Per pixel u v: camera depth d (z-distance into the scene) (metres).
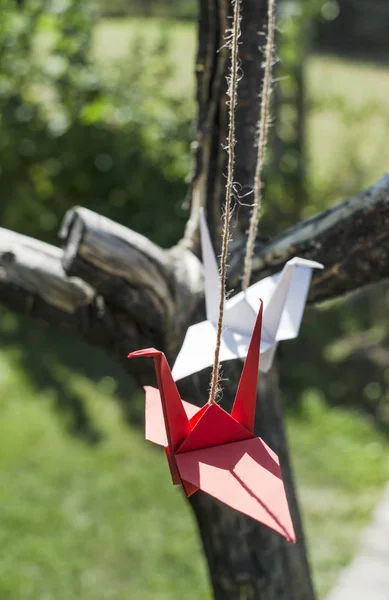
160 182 5.71
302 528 2.09
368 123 6.69
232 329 1.30
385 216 1.56
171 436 1.04
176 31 8.85
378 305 5.98
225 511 1.91
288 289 1.29
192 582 3.77
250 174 1.75
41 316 1.93
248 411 1.10
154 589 3.73
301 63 5.95
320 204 6.08
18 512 4.18
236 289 1.72
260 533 1.93
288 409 5.32
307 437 5.02
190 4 10.35
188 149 5.68
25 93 5.68
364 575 3.84
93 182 5.77
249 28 1.66
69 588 3.72
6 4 5.61
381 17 11.55
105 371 5.54
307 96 6.18
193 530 4.12
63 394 5.23
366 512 4.33
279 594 1.98
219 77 1.70
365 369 5.76
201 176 1.79
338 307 6.16
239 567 1.96
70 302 1.88
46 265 1.88
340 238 1.61
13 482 4.41
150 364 1.84
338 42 11.74
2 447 4.68
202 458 1.03
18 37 5.61
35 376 5.43
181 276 1.74
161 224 5.72
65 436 4.82
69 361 5.65
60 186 5.79
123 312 1.79
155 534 4.08
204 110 1.76
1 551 3.93
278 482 0.99
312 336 6.09
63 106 5.67
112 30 9.47
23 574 3.79
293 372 5.73
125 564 3.88
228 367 1.77
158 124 5.69
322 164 6.63
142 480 4.48
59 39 5.63
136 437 4.86
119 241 1.63
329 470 4.71
